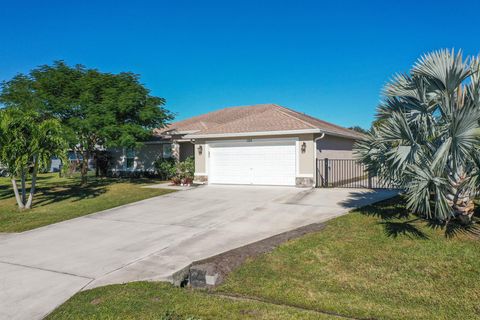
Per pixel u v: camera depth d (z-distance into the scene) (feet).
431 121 26.78
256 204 39.50
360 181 67.82
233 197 44.88
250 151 55.52
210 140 58.70
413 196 23.98
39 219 36.42
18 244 26.91
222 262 20.34
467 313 15.28
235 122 62.23
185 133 73.82
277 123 55.62
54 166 106.01
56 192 56.65
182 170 63.52
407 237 24.71
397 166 25.07
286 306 16.08
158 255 22.90
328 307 16.03
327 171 53.83
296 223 30.48
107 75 64.28
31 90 58.39
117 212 38.55
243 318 14.34
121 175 83.76
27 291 17.58
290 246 23.71
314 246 23.70
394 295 17.20
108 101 59.67
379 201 37.29
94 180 74.43
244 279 19.26
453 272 19.38
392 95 28.71
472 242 23.31
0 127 39.96
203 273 19.06
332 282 18.75
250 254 22.08
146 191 53.83
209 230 29.17
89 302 15.94
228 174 57.36
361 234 25.79
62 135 48.83
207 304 15.76
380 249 22.90
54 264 21.72
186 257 22.30
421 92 26.86
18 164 40.04
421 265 20.42
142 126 65.16
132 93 61.98
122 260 22.15
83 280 18.92
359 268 20.36
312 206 36.91
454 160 23.54
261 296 17.40
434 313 15.30
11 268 21.15
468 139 21.61
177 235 27.94
